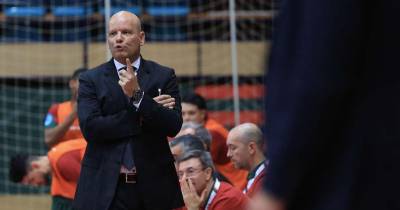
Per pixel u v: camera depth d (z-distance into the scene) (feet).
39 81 90.63
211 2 98.53
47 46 91.30
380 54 14.55
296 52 14.26
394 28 14.49
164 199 38.01
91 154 38.55
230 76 91.91
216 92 89.20
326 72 13.83
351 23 13.96
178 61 92.48
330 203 14.37
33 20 95.30
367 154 14.47
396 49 14.51
